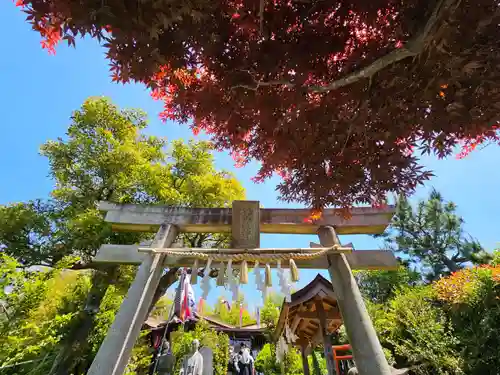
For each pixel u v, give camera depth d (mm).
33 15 1793
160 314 12961
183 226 3932
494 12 1812
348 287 3225
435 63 2092
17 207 8180
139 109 11172
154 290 3307
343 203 3105
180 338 10633
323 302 6719
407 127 2512
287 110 2588
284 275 3229
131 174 9398
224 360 10367
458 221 16750
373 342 2816
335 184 2945
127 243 8445
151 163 10375
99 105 10086
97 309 7535
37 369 5566
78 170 9188
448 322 8227
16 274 4355
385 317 9594
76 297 7520
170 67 2348
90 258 8477
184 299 5996
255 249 3492
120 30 1834
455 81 2113
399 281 14508
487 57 1938
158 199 9242
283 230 3990
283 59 2355
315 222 3859
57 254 8023
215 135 3215
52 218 8359
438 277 15930
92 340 7129
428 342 7562
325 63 2535
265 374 11453
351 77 2299
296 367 10445
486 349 7117
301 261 3508
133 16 1747
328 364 5777
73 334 6863
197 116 2807
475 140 2562
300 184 3100
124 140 10305
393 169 2701
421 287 10852
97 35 1854
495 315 7375
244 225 3746
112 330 2875
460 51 1949
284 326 6625
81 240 7844
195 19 1973
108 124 10188
